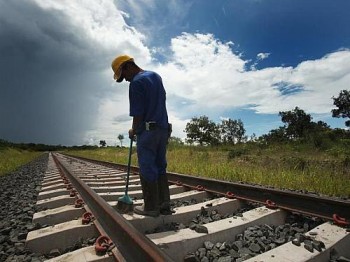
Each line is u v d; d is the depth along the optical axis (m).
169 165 10.13
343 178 6.07
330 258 2.42
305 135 18.67
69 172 7.59
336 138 17.55
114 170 10.44
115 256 2.24
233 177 7.10
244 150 14.37
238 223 3.11
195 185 5.60
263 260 2.21
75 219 3.58
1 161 20.62
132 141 3.81
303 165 8.99
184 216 3.60
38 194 5.92
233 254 2.54
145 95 3.62
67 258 2.32
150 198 3.47
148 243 2.02
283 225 3.19
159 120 3.65
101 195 4.87
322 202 3.32
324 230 2.81
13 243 3.06
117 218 2.56
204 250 2.60
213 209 3.87
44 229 3.09
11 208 4.98
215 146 21.97
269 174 6.86
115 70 3.77
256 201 4.01
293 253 2.32
